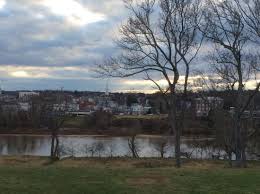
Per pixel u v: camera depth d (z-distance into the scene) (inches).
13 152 2503.7
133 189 546.6
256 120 1507.1
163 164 1301.7
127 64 1211.2
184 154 1854.1
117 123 3892.7
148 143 2874.0
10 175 648.4
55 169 736.3
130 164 1312.7
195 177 648.4
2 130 3944.4
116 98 5777.6
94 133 3705.7
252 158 1739.7
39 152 2517.2
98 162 1400.1
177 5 1080.2
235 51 1167.0
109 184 577.6
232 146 1251.8
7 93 5718.5
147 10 2003.0
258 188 555.5
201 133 2571.4
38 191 526.6
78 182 589.6
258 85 1167.0
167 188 556.7
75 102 5108.3
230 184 583.5
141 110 4785.9
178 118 1151.0
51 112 2391.7
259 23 1161.4
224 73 1583.4
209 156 1995.6
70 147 2468.0
